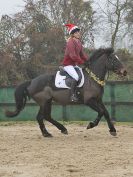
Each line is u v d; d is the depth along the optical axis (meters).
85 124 17.97
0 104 20.67
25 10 34.69
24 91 14.14
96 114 19.03
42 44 34.03
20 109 14.20
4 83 31.72
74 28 13.35
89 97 13.25
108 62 13.27
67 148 11.52
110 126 13.54
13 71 32.47
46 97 13.78
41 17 34.81
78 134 14.49
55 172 8.73
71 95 13.34
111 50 13.30
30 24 34.16
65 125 17.78
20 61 33.31
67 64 13.51
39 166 9.35
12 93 20.36
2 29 33.91
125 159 9.84
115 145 11.81
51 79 13.76
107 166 9.16
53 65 33.56
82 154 10.58
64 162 9.67
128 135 14.01
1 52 33.12
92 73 13.30
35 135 14.53
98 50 13.47
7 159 10.25
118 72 13.27
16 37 33.69
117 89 18.56
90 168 9.01
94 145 11.91
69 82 13.39
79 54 13.52
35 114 20.09
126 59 35.16
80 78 13.30
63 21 35.03
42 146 11.99
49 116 14.16
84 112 19.30
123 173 8.50
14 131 15.97
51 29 33.66
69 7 35.09
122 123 18.00
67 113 19.59
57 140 13.11
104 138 13.30
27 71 33.44
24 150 11.41
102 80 13.33
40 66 32.97
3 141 13.19
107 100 18.72
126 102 18.41
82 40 34.69
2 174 8.73
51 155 10.56
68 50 13.36
